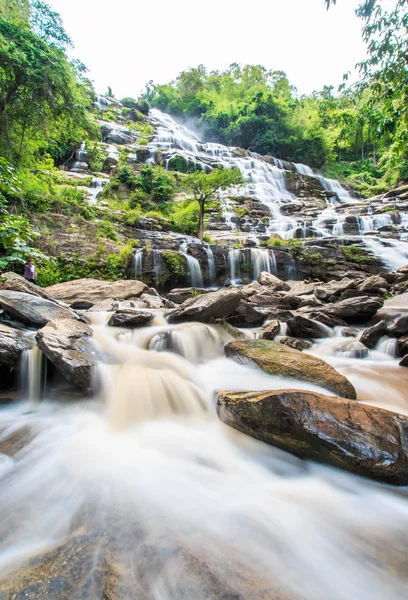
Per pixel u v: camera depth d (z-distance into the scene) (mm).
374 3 6031
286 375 4352
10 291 5738
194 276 15508
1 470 2688
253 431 3168
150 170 25609
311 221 23234
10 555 1768
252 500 2377
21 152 14734
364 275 15883
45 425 3514
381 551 1903
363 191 36500
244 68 62875
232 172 18094
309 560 1809
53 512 2162
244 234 21234
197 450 3105
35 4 14875
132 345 5570
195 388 4262
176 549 1785
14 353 4242
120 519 2072
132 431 3447
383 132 6789
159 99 57688
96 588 1509
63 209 14586
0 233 5336
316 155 43375
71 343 4551
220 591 1514
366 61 6734
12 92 12977
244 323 7844
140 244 15656
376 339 6617
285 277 16719
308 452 2803
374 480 2506
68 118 15766
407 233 20000
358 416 2828
